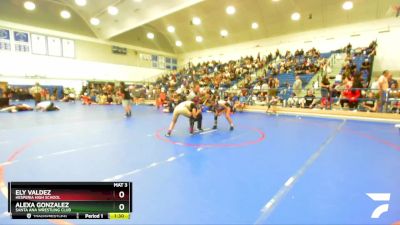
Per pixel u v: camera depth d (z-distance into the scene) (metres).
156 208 2.42
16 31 16.50
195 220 2.21
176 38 25.17
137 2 13.37
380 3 13.91
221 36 21.81
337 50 15.98
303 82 14.41
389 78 9.55
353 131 6.72
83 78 20.14
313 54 16.55
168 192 2.78
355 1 14.41
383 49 14.95
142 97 18.78
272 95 12.14
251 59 19.81
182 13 18.83
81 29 19.64
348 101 9.58
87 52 20.23
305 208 2.41
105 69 21.47
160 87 19.50
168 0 12.37
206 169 3.55
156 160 3.98
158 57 25.86
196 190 2.83
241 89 13.71
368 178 3.21
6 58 16.22
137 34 23.59
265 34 19.75
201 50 25.34
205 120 8.98
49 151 4.50
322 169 3.55
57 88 18.62
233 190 2.83
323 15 16.11
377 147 4.87
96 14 17.06
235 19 18.69
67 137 5.77
